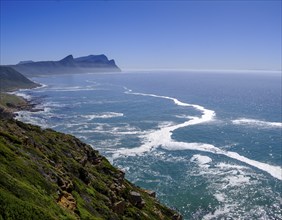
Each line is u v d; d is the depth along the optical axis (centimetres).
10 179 2672
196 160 9125
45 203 2686
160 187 7294
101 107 19538
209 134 12231
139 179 7738
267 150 10069
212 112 17650
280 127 13500
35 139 4816
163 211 5147
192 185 7388
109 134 12300
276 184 7381
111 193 4303
